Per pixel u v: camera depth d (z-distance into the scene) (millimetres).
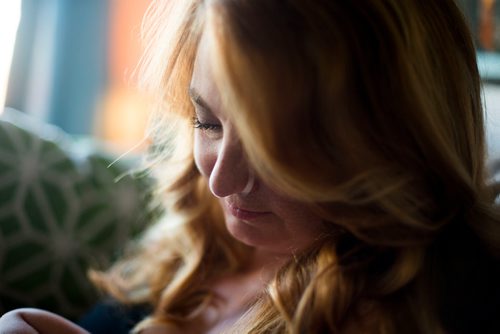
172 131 767
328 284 522
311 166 478
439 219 539
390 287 515
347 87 482
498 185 631
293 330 510
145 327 752
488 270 546
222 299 760
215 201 808
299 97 467
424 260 532
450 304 522
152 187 940
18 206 880
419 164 517
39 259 883
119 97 1883
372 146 498
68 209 919
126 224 966
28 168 907
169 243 861
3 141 909
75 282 911
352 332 507
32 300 882
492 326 518
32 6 1764
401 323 501
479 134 608
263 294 599
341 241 560
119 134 1888
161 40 660
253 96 459
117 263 906
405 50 506
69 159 962
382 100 498
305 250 570
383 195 491
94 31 1845
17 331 591
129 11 1875
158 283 829
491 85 1144
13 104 1765
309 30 470
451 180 529
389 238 521
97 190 957
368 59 493
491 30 1315
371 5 500
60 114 1831
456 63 567
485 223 568
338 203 509
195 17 588
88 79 1850
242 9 469
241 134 471
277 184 488
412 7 532
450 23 576
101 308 828
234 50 461
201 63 531
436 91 533
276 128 464
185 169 806
